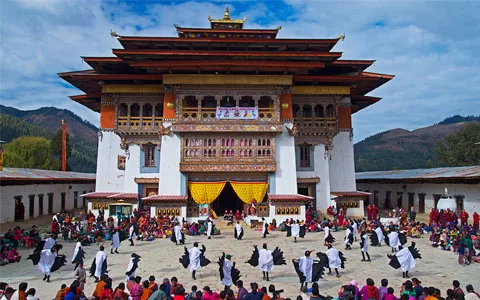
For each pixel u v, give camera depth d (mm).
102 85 35250
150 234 26453
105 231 27344
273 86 33219
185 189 32375
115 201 33812
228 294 11266
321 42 35938
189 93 32969
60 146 74000
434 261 19656
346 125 37812
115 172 36094
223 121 32719
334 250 17219
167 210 31297
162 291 11070
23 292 10992
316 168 36219
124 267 18672
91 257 21109
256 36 41188
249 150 32719
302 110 36688
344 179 37312
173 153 32656
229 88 33125
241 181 32969
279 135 33312
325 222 29578
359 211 36344
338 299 11570
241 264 19156
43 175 38875
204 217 31906
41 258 16438
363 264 19078
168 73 33156
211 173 32969
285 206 31312
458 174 32250
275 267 18672
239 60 32719
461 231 22906
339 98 36406
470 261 19125
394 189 44938
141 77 33719
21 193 33938
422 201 38406
